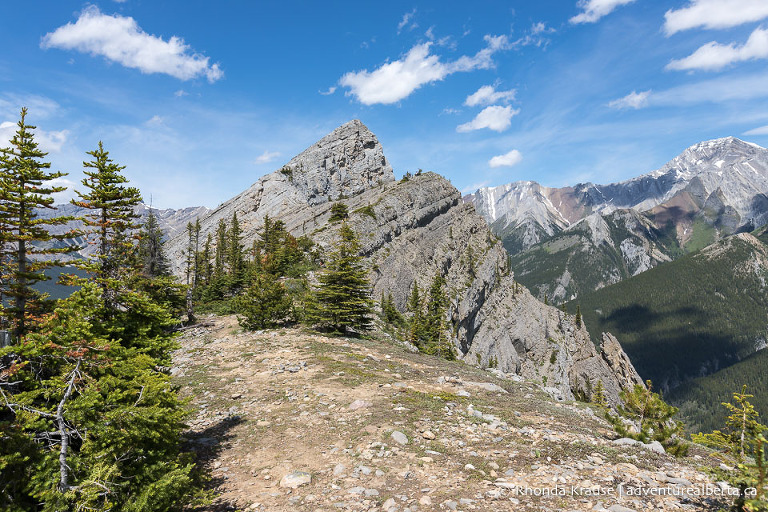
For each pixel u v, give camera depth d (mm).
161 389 8656
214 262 95250
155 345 11992
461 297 93875
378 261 76625
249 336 32781
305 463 11672
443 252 101812
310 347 27859
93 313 10461
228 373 22234
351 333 36344
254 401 17453
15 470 6359
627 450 12906
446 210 116375
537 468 11031
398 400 17000
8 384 6906
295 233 99562
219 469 11516
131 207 21031
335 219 85438
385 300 67000
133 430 7402
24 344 7277
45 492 6168
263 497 9766
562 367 112938
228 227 125062
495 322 107500
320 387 18984
